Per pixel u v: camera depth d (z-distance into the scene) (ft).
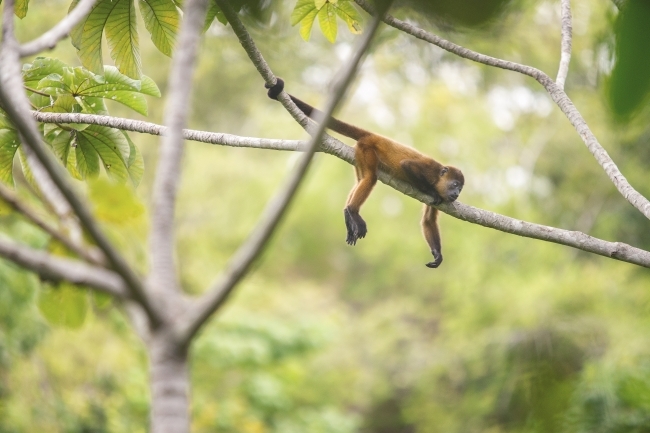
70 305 23.39
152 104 66.08
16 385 41.45
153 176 62.13
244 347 55.57
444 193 23.29
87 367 49.16
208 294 13.35
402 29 20.33
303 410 64.85
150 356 13.09
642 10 6.22
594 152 19.20
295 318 66.90
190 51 15.64
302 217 97.14
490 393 59.82
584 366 48.24
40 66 20.17
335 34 22.31
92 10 20.01
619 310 56.59
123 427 47.29
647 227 64.90
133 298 12.84
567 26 22.03
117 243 28.94
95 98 21.15
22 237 39.24
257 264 15.61
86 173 21.77
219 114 84.84
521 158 78.64
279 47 35.45
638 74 6.26
